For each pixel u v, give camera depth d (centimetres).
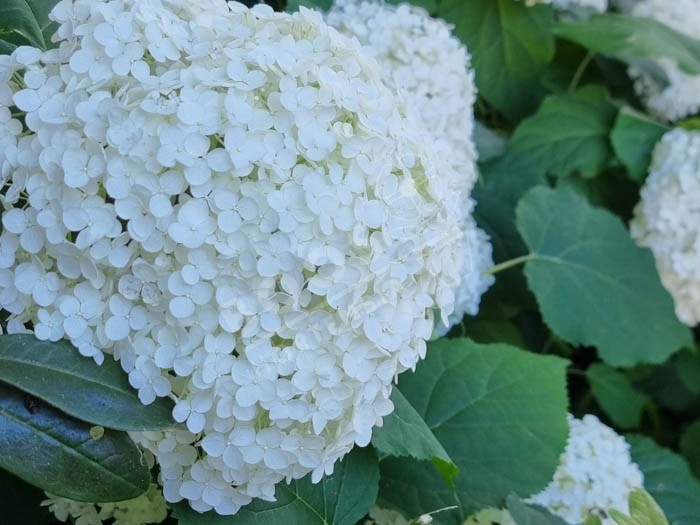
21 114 38
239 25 39
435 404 56
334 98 37
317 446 37
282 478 39
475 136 84
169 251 34
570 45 95
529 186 82
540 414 56
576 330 75
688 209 82
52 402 33
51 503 45
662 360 77
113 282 35
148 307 35
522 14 84
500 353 58
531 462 55
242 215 34
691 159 82
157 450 37
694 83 91
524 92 88
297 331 36
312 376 36
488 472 55
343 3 66
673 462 77
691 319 85
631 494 43
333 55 40
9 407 33
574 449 62
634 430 96
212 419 36
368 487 45
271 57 37
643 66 91
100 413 34
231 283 35
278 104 36
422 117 62
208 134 35
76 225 34
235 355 37
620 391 86
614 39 84
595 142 88
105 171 34
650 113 96
